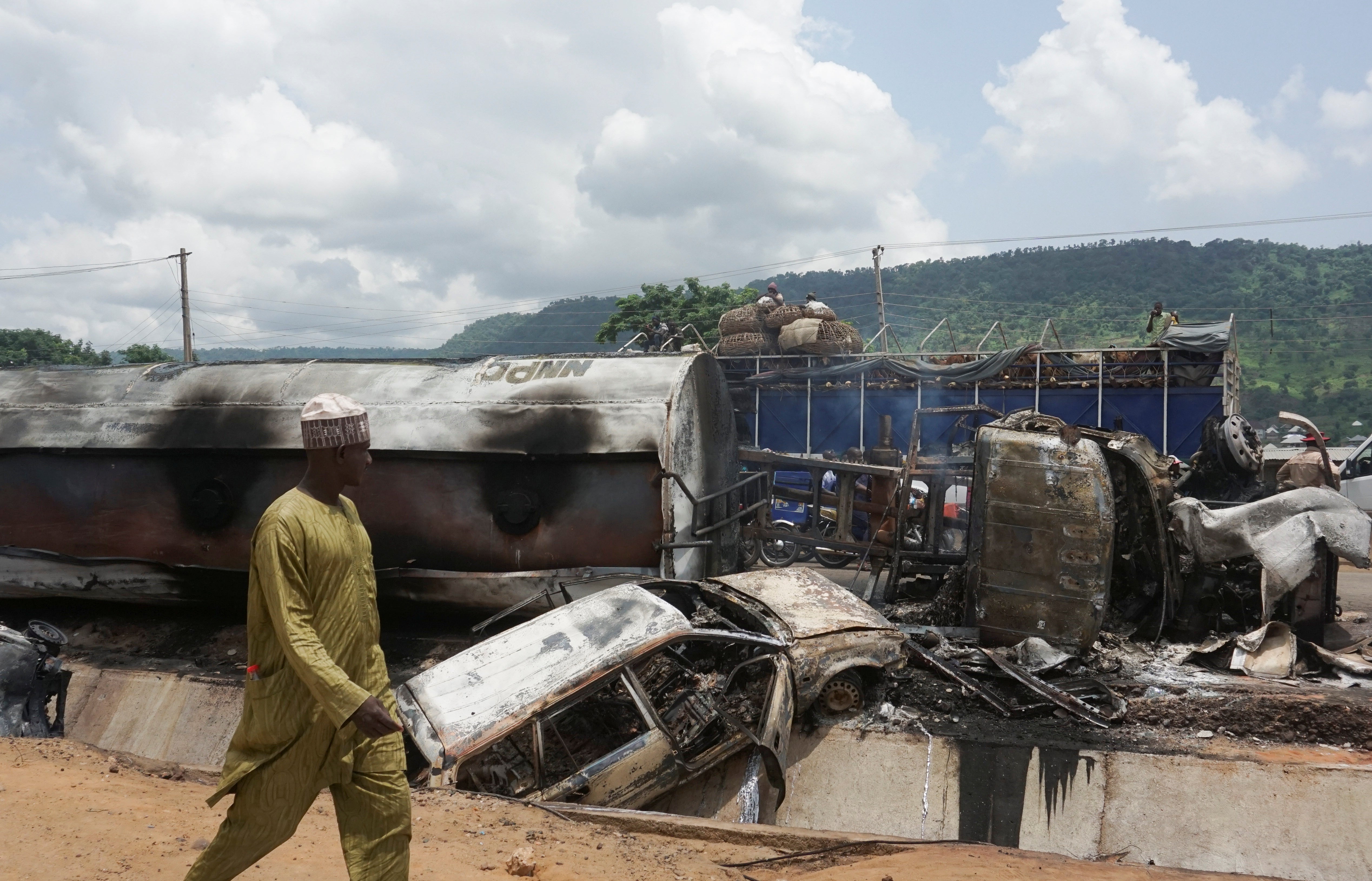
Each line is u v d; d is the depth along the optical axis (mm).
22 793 4465
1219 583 9438
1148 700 7828
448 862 4105
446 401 10500
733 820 6801
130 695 9773
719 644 8430
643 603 7355
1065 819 6949
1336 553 8703
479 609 10430
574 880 3990
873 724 7797
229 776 2637
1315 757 6844
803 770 7594
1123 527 9734
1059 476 9000
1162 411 17609
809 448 19812
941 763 7336
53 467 11328
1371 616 11523
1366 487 19906
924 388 18984
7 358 62469
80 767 5168
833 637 7840
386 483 10398
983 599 9047
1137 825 6766
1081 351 18156
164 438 10922
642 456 9750
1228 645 8719
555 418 10078
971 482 10430
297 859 3969
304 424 2730
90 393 11758
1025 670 8219
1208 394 17359
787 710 7164
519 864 4062
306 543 2627
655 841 4945
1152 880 4434
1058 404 18250
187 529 10828
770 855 4867
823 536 11922
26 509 11367
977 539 9195
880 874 4387
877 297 35531
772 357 20094
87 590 11305
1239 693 7801
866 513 13203
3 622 11859
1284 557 8641
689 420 10383
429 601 10445
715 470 11188
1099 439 9688
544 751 7090
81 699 9836
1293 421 11195
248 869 3623
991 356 18234
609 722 7641
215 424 10875
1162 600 9445
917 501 12695
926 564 11227
